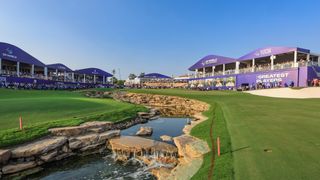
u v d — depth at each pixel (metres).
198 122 22.94
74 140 15.84
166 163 13.27
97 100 38.53
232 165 9.40
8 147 13.21
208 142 13.74
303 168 8.48
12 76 55.91
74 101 32.03
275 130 14.32
